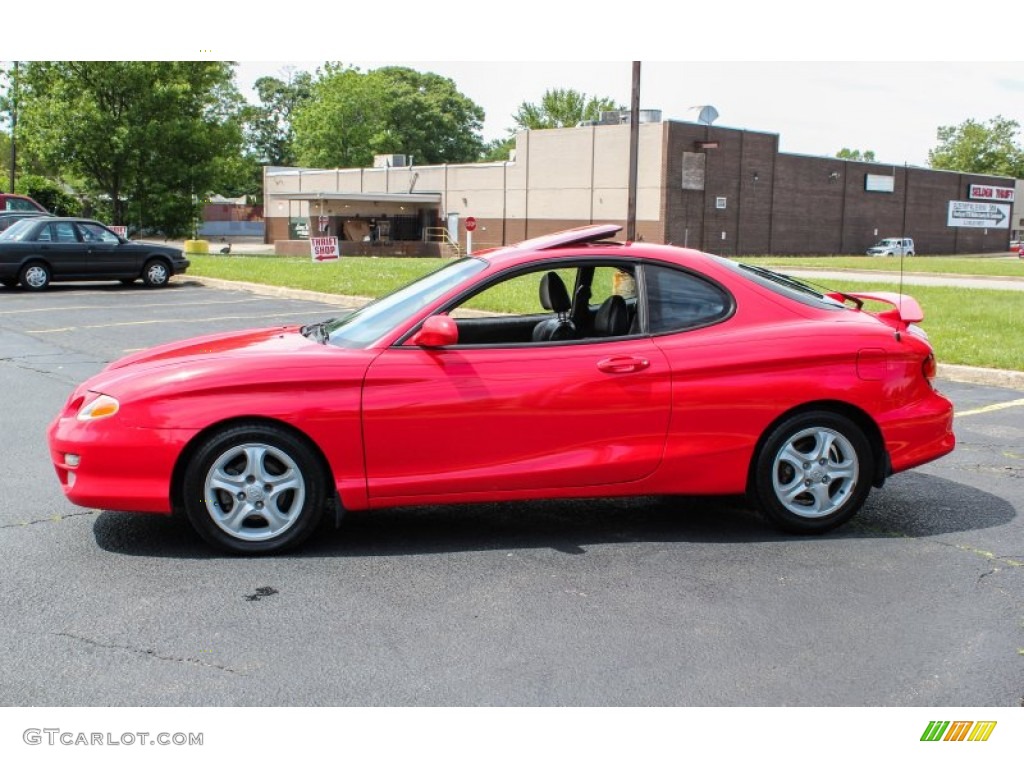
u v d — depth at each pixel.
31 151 43.75
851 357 5.09
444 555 4.87
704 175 50.72
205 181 43.84
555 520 5.47
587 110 100.50
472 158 97.88
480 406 4.77
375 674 3.62
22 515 5.46
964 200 68.69
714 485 5.05
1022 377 9.86
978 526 5.42
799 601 4.33
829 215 58.56
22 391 9.19
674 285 5.10
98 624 4.02
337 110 84.12
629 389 4.88
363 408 4.69
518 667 3.69
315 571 4.63
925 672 3.68
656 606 4.26
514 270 5.07
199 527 4.73
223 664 3.69
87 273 20.42
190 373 4.69
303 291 18.38
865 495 5.20
